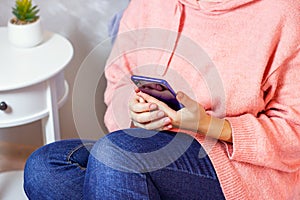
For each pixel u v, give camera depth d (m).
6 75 1.57
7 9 2.00
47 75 1.58
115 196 1.11
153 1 1.45
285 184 1.28
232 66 1.29
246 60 1.28
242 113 1.29
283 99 1.28
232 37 1.30
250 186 1.22
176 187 1.18
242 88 1.28
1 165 2.11
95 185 1.14
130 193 1.11
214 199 1.22
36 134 2.19
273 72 1.26
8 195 1.82
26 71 1.60
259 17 1.27
